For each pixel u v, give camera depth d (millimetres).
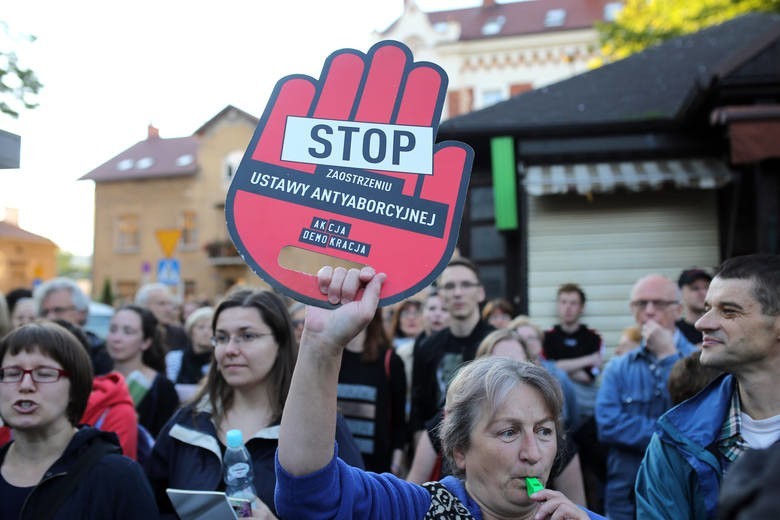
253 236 1543
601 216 8406
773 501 769
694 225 8203
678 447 2096
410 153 1561
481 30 34000
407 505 1716
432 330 5117
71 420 2406
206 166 31125
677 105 8805
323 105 1594
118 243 32125
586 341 5965
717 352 1985
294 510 1521
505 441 1714
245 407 2650
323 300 1518
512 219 8719
